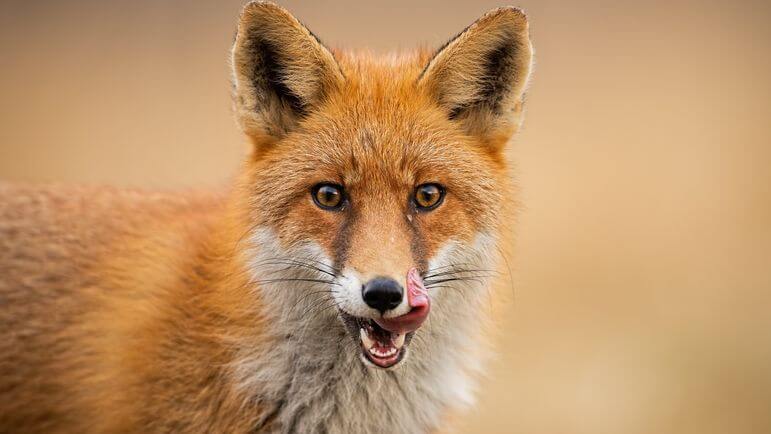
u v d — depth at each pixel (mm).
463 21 45250
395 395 10578
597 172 31734
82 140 35656
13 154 34156
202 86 41406
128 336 10688
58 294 11383
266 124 10633
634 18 48531
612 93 40156
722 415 19609
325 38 42125
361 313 9406
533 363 21062
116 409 10578
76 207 12148
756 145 34625
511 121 10961
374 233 9742
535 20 47406
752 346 21516
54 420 11141
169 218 11805
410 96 10703
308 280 10148
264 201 10344
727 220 28562
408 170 10180
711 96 39938
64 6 49625
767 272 25188
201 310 10523
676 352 21406
